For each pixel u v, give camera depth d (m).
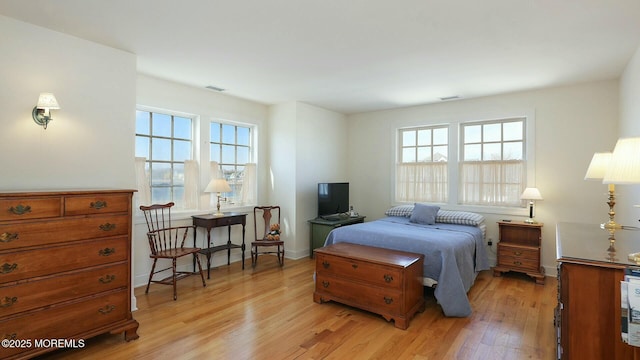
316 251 3.33
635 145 1.69
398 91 4.41
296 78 3.85
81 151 2.78
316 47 2.94
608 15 2.32
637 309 1.43
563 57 3.15
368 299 2.96
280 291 3.62
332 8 2.26
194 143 4.38
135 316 2.96
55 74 2.63
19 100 2.47
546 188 4.27
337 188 5.38
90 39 2.78
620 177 1.70
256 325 2.80
